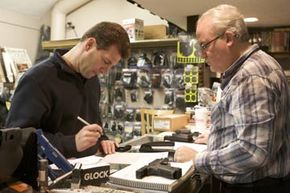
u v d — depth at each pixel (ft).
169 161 4.59
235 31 4.39
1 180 2.59
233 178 4.40
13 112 5.16
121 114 15.31
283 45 15.83
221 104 4.39
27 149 2.80
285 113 4.42
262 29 16.53
